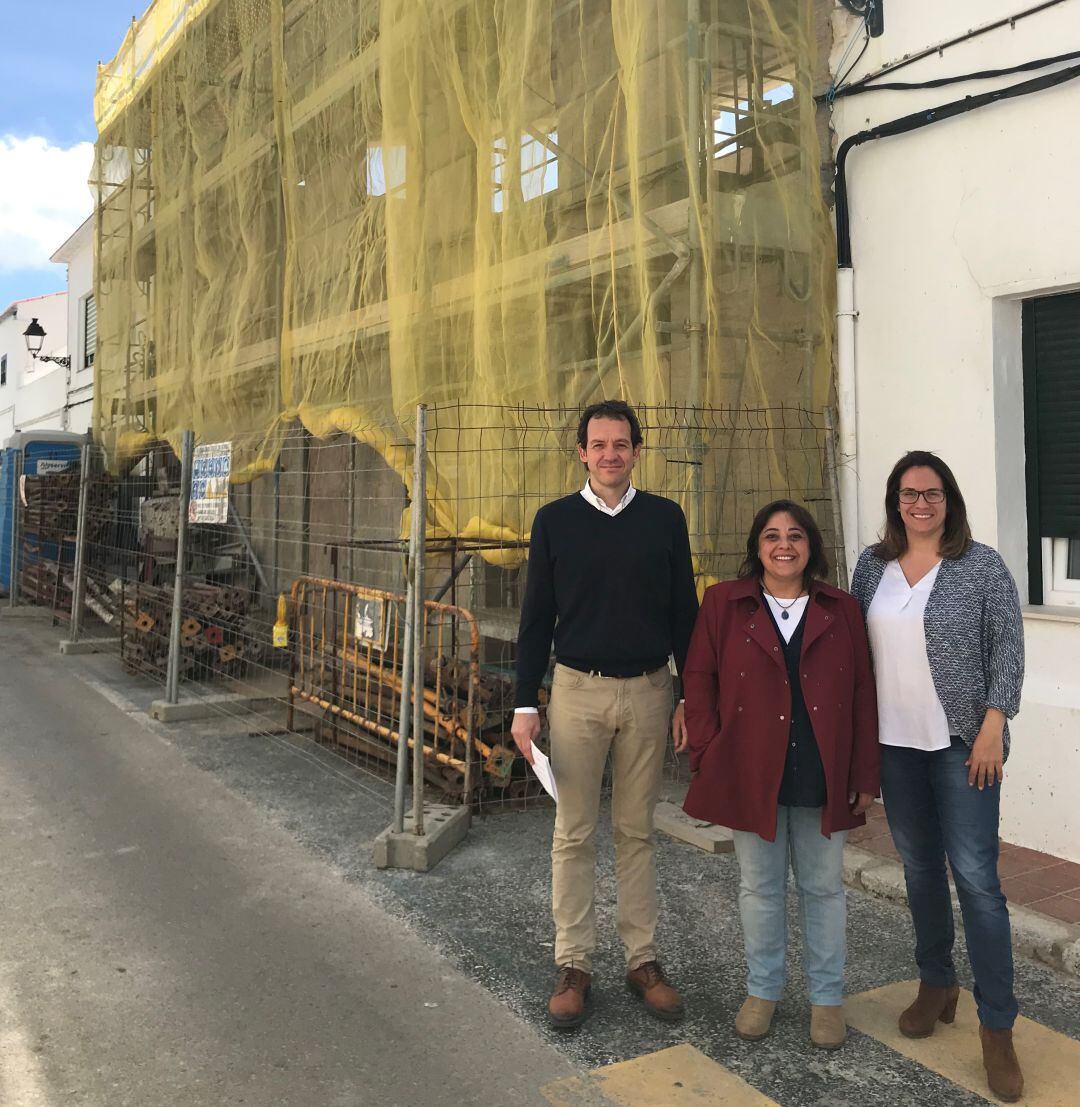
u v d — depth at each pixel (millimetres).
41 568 13453
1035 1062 2818
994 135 4496
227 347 9023
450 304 6344
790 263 5137
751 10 5113
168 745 6602
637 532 3078
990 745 2654
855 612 2887
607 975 3385
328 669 6613
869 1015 3094
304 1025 3047
